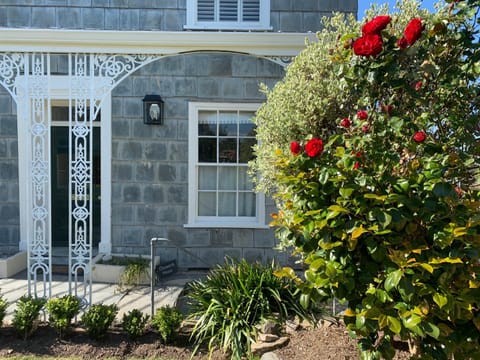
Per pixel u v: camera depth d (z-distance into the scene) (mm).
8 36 3484
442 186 1741
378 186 1879
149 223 5734
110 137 5668
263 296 3426
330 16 5617
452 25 2125
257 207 5801
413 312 1646
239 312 3268
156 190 5730
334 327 3273
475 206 1805
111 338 3268
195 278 5219
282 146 3264
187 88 5699
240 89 5742
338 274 1798
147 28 5605
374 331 1797
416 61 2088
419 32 1912
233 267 3949
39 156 3688
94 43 3576
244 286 3430
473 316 1716
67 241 6074
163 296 4441
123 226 5723
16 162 5633
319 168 2018
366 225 1801
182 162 5738
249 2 5715
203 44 3623
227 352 3082
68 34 3518
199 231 5766
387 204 1796
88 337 3264
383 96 2180
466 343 1715
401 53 1979
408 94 2119
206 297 3580
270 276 3584
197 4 5676
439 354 1751
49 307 3270
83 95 3703
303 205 1993
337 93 2975
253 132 5840
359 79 2127
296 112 3166
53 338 3250
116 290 4664
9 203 5656
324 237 1862
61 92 5590
